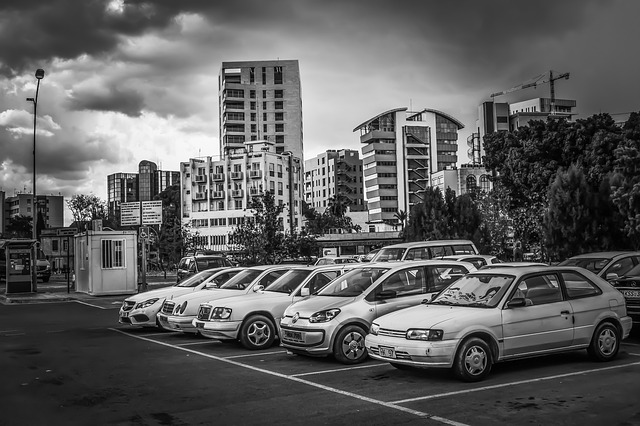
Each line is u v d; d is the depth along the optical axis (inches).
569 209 1057.5
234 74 5103.3
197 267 1163.9
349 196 6318.9
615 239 1039.6
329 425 251.6
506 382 321.7
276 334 474.9
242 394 315.6
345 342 391.9
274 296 488.4
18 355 470.3
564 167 1536.7
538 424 244.4
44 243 1834.4
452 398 291.4
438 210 1526.8
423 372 356.8
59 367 412.2
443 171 4498.0
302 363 403.9
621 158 1027.9
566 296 365.1
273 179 4372.5
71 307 943.7
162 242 2160.4
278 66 5118.1
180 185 4495.6
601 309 371.6
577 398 284.7
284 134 5078.7
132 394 323.0
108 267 1144.8
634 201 945.5
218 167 4392.2
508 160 1647.4
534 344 343.3
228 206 4323.3
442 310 344.5
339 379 346.9
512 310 340.5
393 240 3373.5
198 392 323.6
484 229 1537.9
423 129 5556.1
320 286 484.4
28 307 956.0
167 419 270.2
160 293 626.5
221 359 430.3
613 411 260.2
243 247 1401.3
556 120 1587.1
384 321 346.9
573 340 357.7
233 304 470.0
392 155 5536.4
